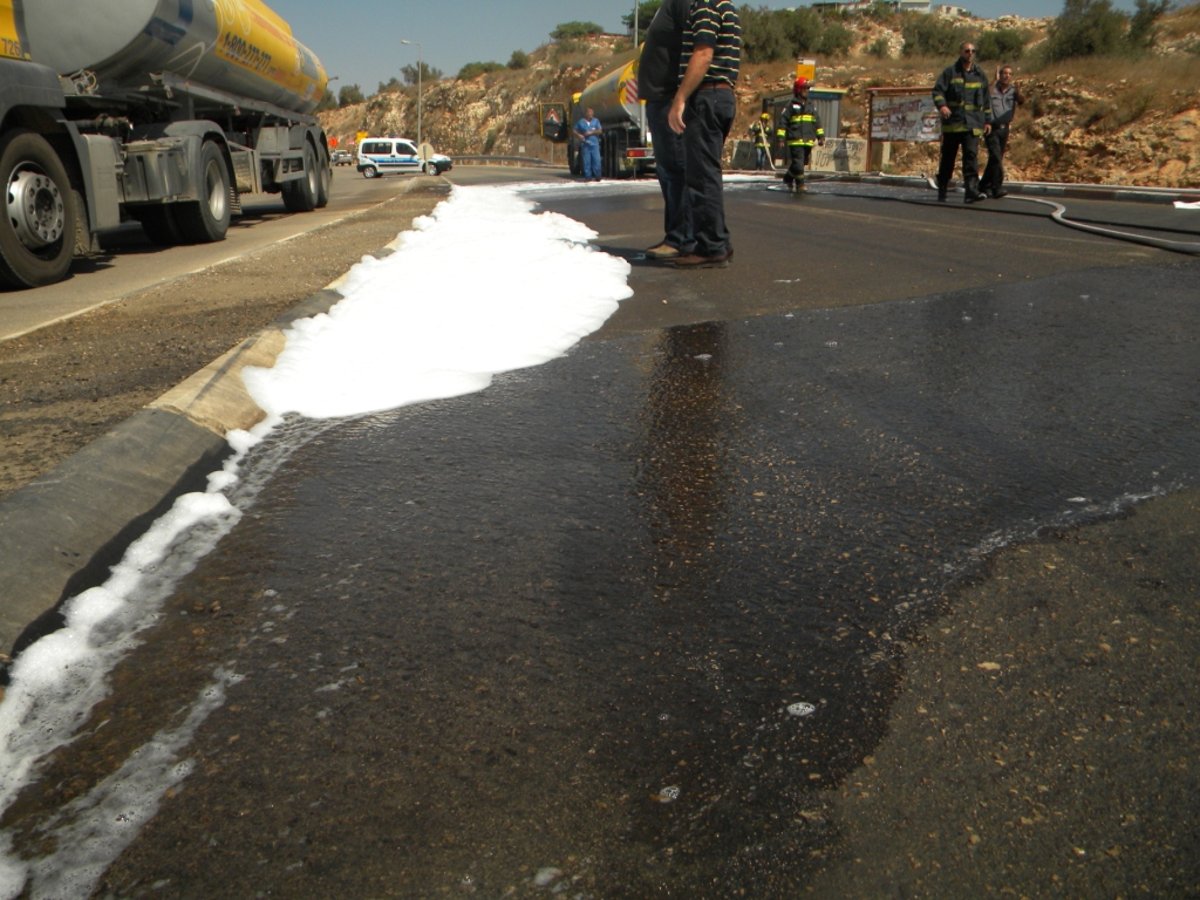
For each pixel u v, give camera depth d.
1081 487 2.71
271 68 14.77
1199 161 24.02
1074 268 6.39
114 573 2.34
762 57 48.19
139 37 9.86
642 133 27.09
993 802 1.48
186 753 1.67
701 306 5.62
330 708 1.78
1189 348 4.15
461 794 1.54
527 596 2.20
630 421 3.48
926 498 2.68
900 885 1.33
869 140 27.09
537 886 1.35
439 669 1.91
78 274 8.95
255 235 12.53
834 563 2.31
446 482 2.93
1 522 2.28
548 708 1.77
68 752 1.68
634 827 1.46
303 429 3.50
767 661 1.90
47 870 1.40
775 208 12.83
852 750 1.62
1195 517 2.47
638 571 2.31
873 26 53.62
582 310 5.45
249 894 1.35
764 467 2.97
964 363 4.07
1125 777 1.52
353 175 50.53
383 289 5.80
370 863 1.40
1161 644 1.90
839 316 5.15
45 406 3.48
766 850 1.40
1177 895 1.29
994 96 13.32
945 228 9.30
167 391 3.51
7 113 7.72
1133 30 31.25
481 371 4.18
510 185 22.95
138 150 10.34
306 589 2.26
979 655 1.89
